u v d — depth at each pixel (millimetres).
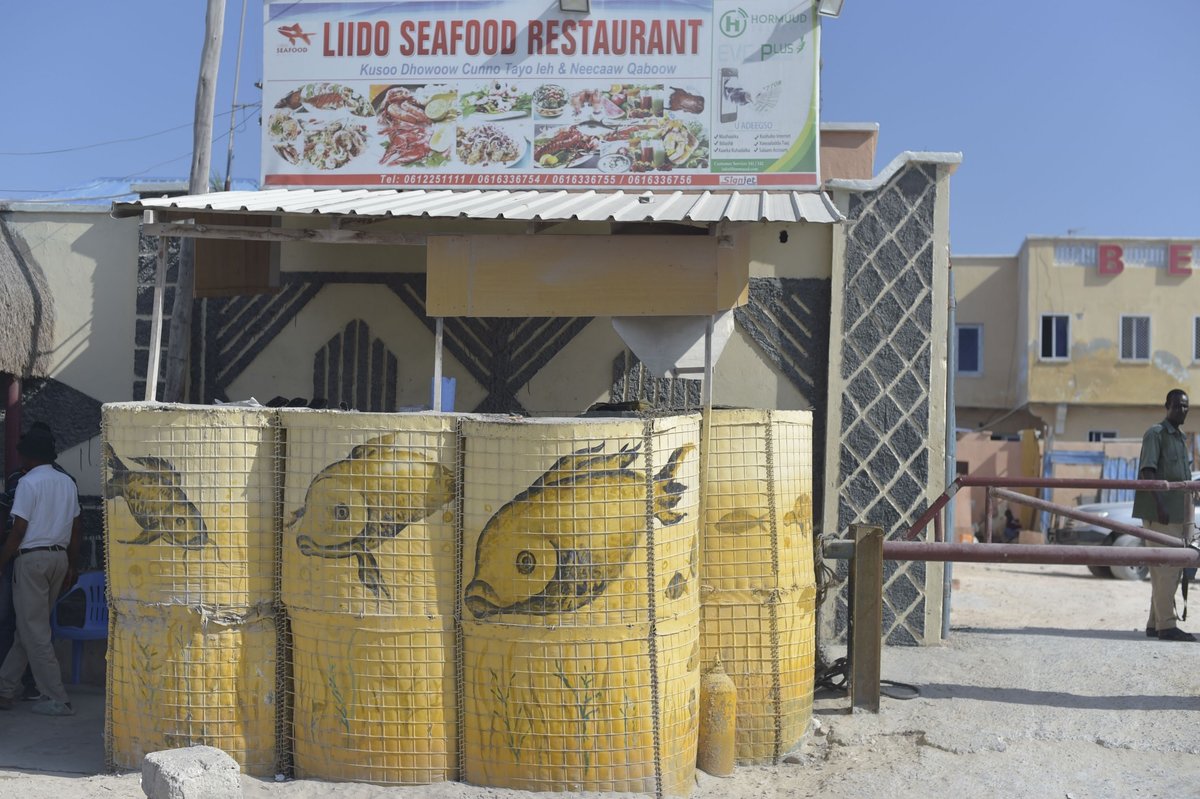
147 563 5883
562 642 5516
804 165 8906
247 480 5891
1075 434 32750
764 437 6531
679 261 6672
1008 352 33656
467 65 9070
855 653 7219
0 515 7934
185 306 8711
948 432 9484
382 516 5652
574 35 9023
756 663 6480
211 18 8555
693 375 9125
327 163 9125
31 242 9727
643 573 5590
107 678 6090
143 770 5340
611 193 8898
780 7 8938
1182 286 32375
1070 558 6977
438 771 5664
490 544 5562
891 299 9070
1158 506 9328
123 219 9711
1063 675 7984
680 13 8984
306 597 5746
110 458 5984
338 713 5684
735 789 6137
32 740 6926
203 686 5844
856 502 9039
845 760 6574
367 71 9117
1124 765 6391
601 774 5551
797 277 9180
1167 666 8141
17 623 7496
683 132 8969
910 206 9086
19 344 9125
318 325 9453
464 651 5668
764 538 6496
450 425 5695
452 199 7961
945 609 9352
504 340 9289
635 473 5570
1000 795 6008
